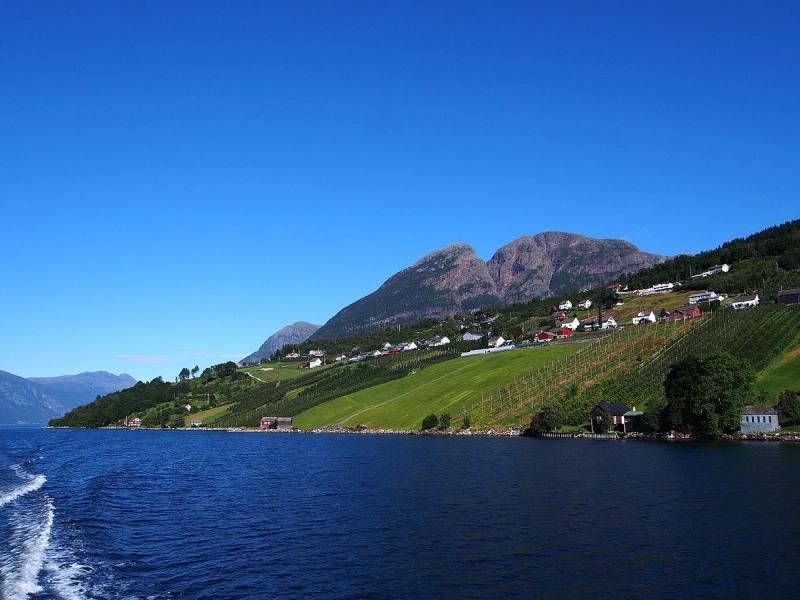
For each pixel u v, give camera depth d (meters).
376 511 62.28
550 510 59.47
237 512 64.06
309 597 36.94
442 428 183.00
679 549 45.16
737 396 131.00
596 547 46.09
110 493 78.75
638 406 155.25
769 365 155.00
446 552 45.97
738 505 59.50
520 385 197.38
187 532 54.84
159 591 38.22
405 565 42.94
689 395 135.50
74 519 60.53
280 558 45.53
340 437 195.12
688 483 72.69
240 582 39.94
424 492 72.94
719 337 180.00
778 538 47.62
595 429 151.88
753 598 35.56
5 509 66.12
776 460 92.00
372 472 94.75
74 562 44.50
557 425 154.38
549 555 44.38
